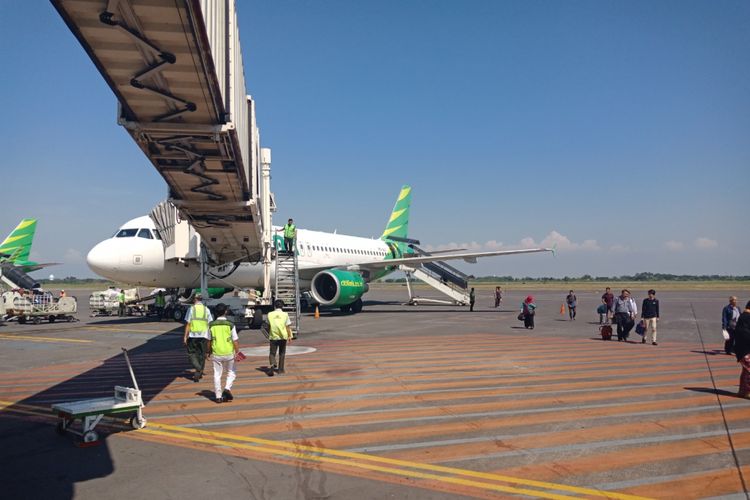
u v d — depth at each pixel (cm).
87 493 493
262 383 1014
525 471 546
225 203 1236
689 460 579
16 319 2688
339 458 588
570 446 627
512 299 5319
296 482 517
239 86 912
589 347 1520
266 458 588
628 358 1309
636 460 579
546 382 1010
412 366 1194
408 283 4016
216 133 802
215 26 653
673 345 1578
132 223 2264
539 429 698
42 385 1021
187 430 702
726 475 536
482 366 1191
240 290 2433
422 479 525
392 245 4072
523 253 2789
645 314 1599
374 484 512
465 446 628
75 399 902
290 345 1573
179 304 2548
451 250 3681
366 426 715
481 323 2344
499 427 707
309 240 2917
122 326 2253
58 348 1560
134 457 594
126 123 776
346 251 3281
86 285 15000
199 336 1048
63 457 596
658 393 913
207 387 988
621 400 861
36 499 479
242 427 713
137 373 1141
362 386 980
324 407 823
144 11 527
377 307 3778
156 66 630
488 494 488
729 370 1140
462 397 886
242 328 2122
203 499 478
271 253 2033
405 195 4384
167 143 856
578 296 5969
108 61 620
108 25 546
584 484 512
